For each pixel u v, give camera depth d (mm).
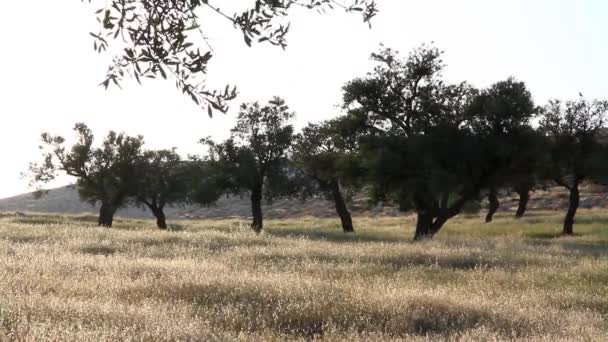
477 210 61812
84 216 71125
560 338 10219
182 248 22312
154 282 13742
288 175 52625
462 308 12297
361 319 11289
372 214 93562
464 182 36531
